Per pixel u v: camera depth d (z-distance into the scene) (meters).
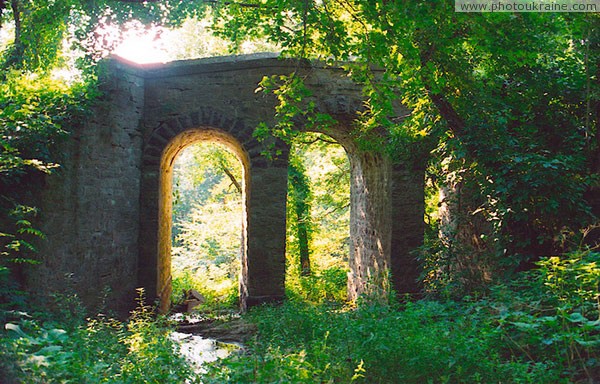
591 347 4.27
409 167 9.93
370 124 9.63
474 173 8.01
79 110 8.63
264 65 11.23
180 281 17.17
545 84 7.86
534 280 6.09
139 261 10.87
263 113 11.23
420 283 10.79
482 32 6.71
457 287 8.31
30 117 7.70
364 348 4.80
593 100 7.62
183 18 8.69
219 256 21.86
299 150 18.66
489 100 7.57
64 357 4.06
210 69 11.14
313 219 19.88
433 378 4.37
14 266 7.20
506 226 7.46
